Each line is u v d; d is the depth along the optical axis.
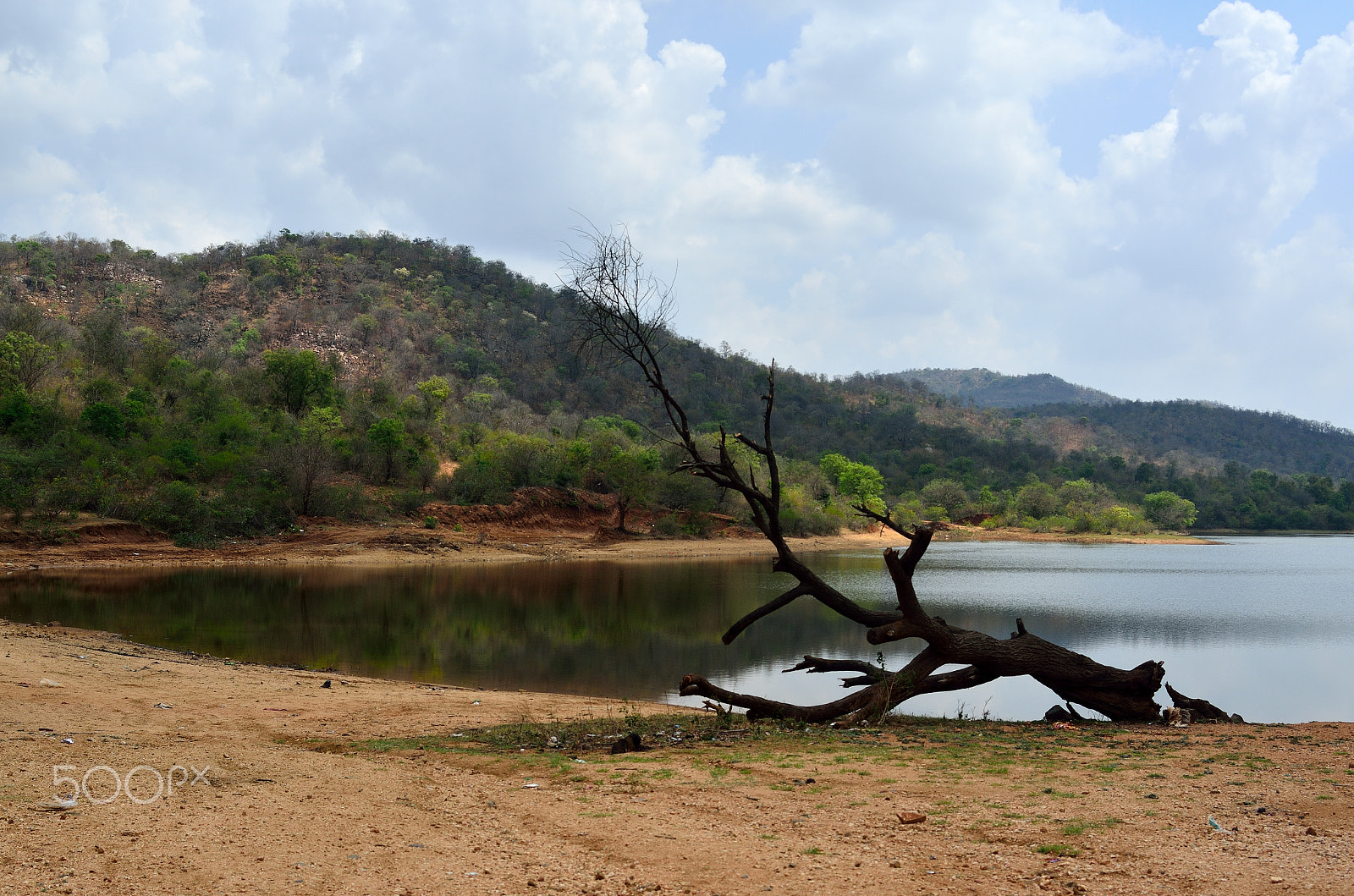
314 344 129.00
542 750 9.98
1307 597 40.84
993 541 100.25
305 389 72.69
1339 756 9.13
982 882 5.15
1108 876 5.23
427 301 156.75
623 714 13.84
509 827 6.36
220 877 4.92
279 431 60.06
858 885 5.09
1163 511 130.62
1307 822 6.44
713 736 11.01
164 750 8.36
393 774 8.09
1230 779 7.95
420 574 40.59
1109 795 7.32
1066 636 27.88
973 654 12.46
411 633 24.08
